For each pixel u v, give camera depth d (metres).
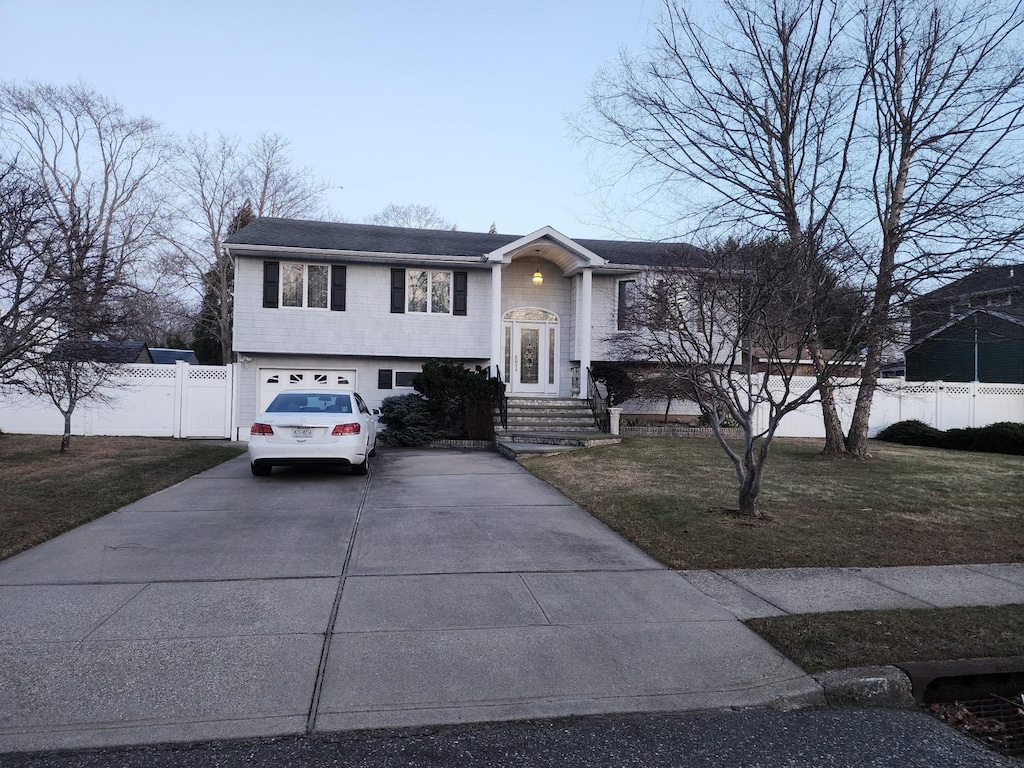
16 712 3.64
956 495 9.87
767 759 3.43
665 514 8.30
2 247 6.78
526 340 20.19
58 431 17.80
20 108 29.06
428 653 4.47
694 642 4.71
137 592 5.55
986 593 5.82
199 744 3.43
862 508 8.89
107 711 3.68
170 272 31.97
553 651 4.54
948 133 10.94
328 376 18.95
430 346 19.05
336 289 18.50
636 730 3.67
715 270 8.34
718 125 12.82
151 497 9.55
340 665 4.27
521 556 6.78
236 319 17.98
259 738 3.49
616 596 5.64
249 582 5.84
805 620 5.06
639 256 20.12
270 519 8.21
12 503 8.59
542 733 3.62
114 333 10.28
